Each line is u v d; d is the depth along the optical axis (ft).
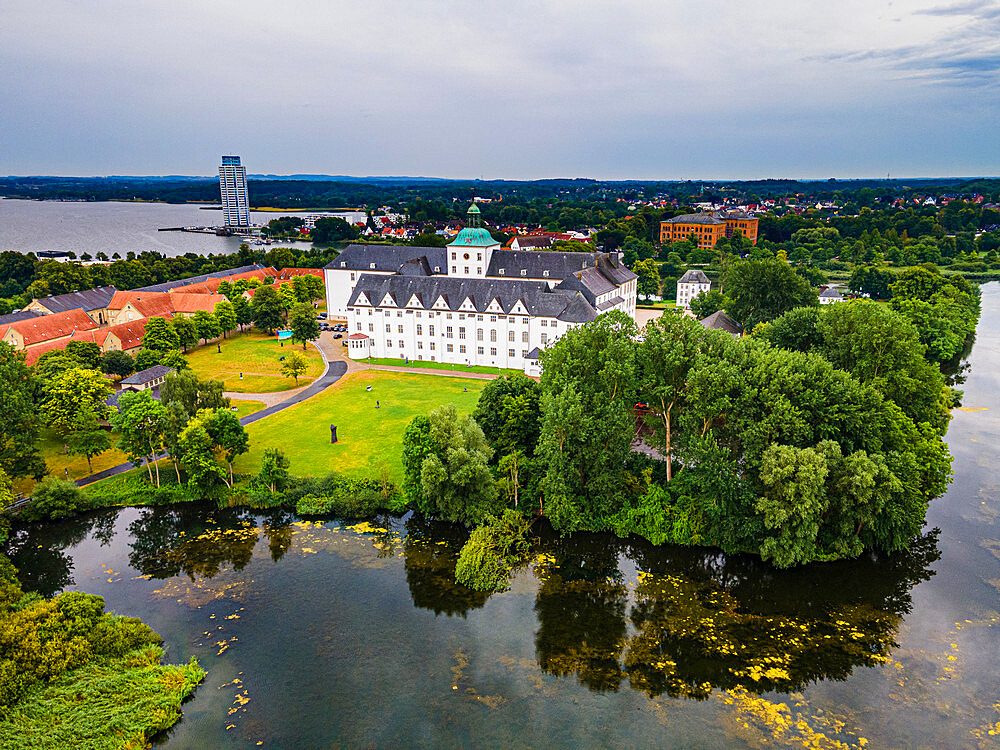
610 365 274.57
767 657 205.87
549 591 241.96
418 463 288.30
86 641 197.67
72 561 261.85
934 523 280.10
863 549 260.83
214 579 247.91
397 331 547.08
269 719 180.55
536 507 291.99
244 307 647.97
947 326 515.09
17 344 536.42
